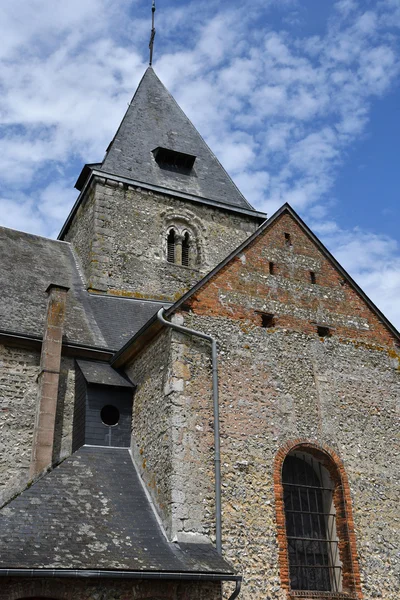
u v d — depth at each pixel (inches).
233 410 468.1
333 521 477.1
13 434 501.7
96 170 791.7
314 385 515.8
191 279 781.9
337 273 591.8
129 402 516.7
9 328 540.4
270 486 453.4
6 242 728.3
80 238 799.7
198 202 846.5
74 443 510.0
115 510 418.0
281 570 426.9
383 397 543.5
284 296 547.5
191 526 411.2
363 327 572.7
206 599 390.0
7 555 343.3
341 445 499.5
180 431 439.5
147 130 934.4
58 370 521.0
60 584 359.6
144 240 779.4
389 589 456.8
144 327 494.0
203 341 485.1
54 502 406.6
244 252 550.3
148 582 379.6
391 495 498.0
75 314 622.2
